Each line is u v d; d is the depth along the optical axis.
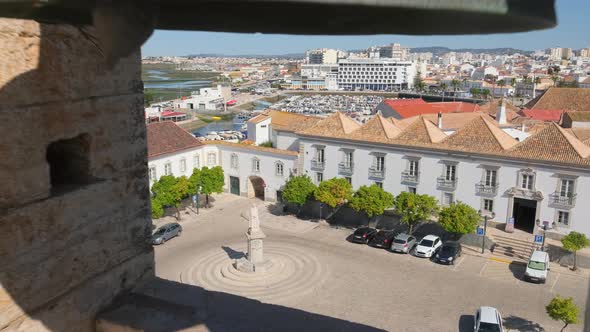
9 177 4.71
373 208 39.88
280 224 44.25
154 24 2.61
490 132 40.28
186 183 44.75
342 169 45.97
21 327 4.92
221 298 6.25
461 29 2.43
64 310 5.37
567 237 33.69
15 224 4.78
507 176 38.62
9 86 4.63
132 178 6.30
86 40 5.36
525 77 194.12
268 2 2.14
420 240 40.16
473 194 40.25
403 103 80.44
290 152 48.84
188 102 165.88
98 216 5.76
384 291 30.33
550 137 38.09
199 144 52.09
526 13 2.11
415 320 26.72
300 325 5.77
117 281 6.12
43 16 2.94
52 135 5.11
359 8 2.20
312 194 44.84
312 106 175.38
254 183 53.47
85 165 5.75
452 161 40.50
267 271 32.59
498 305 28.83
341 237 40.88
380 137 43.88
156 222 44.69
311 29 2.83
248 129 67.06
